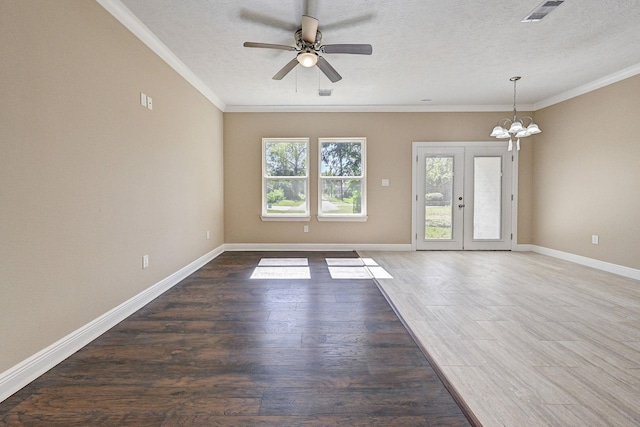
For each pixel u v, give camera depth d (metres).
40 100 1.81
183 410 1.49
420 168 5.62
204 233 4.59
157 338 2.25
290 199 5.69
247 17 2.75
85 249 2.18
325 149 5.64
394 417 1.45
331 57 3.57
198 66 3.76
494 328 2.40
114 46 2.49
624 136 3.96
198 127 4.30
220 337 2.27
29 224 1.75
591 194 4.41
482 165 5.61
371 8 2.63
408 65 3.79
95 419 1.43
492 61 3.69
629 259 3.90
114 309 2.50
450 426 1.39
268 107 5.50
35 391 1.63
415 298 3.10
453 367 1.87
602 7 2.62
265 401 1.56
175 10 2.62
